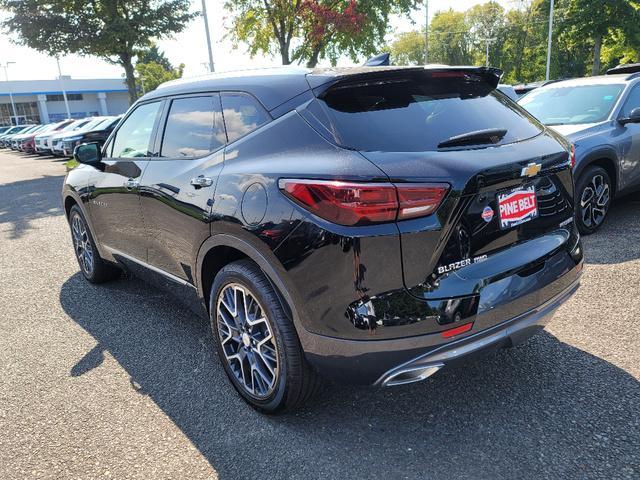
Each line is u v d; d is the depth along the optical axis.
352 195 2.03
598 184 5.22
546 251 2.52
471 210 2.18
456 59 74.44
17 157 26.33
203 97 3.06
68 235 7.14
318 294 2.18
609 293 3.84
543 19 59.38
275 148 2.45
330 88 2.40
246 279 2.49
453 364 2.24
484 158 2.22
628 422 2.44
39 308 4.35
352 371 2.22
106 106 70.69
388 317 2.08
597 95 5.82
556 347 3.16
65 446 2.51
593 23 25.53
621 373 2.84
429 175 2.05
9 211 9.63
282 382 2.46
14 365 3.37
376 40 20.27
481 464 2.23
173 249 3.16
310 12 16.48
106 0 17.89
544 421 2.49
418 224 2.05
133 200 3.51
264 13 17.03
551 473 2.15
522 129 2.65
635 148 5.50
